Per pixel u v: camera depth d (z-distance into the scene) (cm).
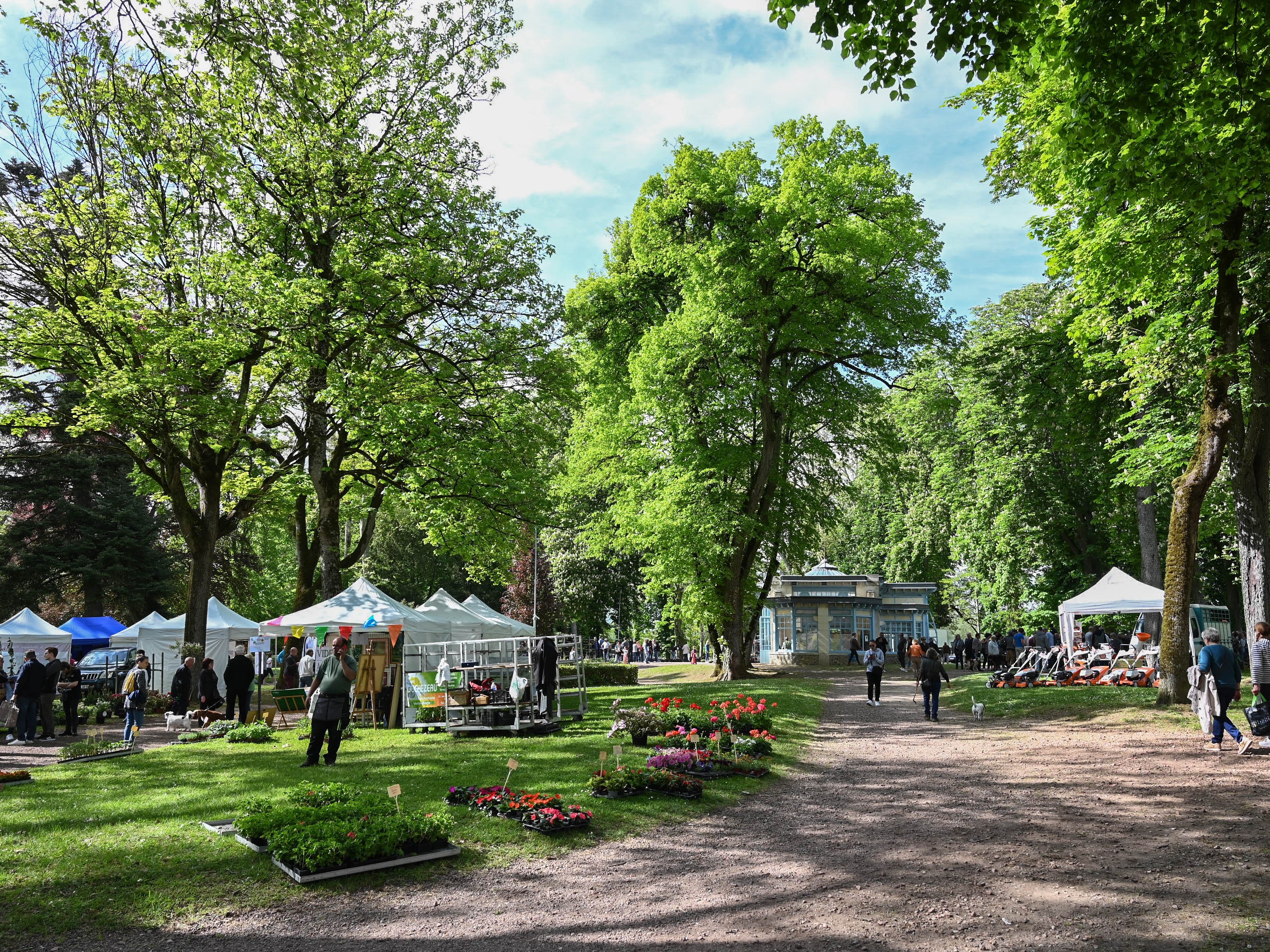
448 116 2234
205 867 676
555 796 888
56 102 1775
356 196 2095
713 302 2527
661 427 2830
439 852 714
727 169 2731
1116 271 1473
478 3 2228
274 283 1880
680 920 573
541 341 2273
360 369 2053
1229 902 557
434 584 5238
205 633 2148
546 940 541
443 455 2117
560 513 3022
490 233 2214
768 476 3030
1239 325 1457
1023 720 1647
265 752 1334
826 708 2059
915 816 873
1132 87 866
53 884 637
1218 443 1431
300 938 551
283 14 1140
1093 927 525
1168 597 1514
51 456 3356
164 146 1639
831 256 2430
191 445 2138
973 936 520
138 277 1975
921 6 786
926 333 2747
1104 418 2458
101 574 3341
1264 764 1021
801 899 608
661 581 2803
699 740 1230
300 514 2591
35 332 1900
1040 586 3475
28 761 1353
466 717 1549
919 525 4241
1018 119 1531
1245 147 958
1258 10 788
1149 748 1191
